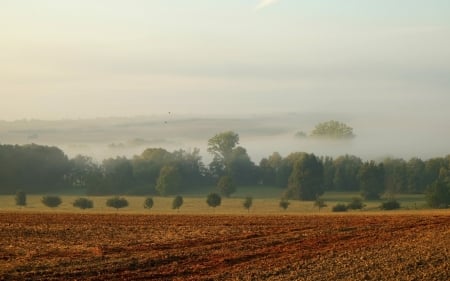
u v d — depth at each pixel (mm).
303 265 32188
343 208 94938
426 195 98750
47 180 131500
